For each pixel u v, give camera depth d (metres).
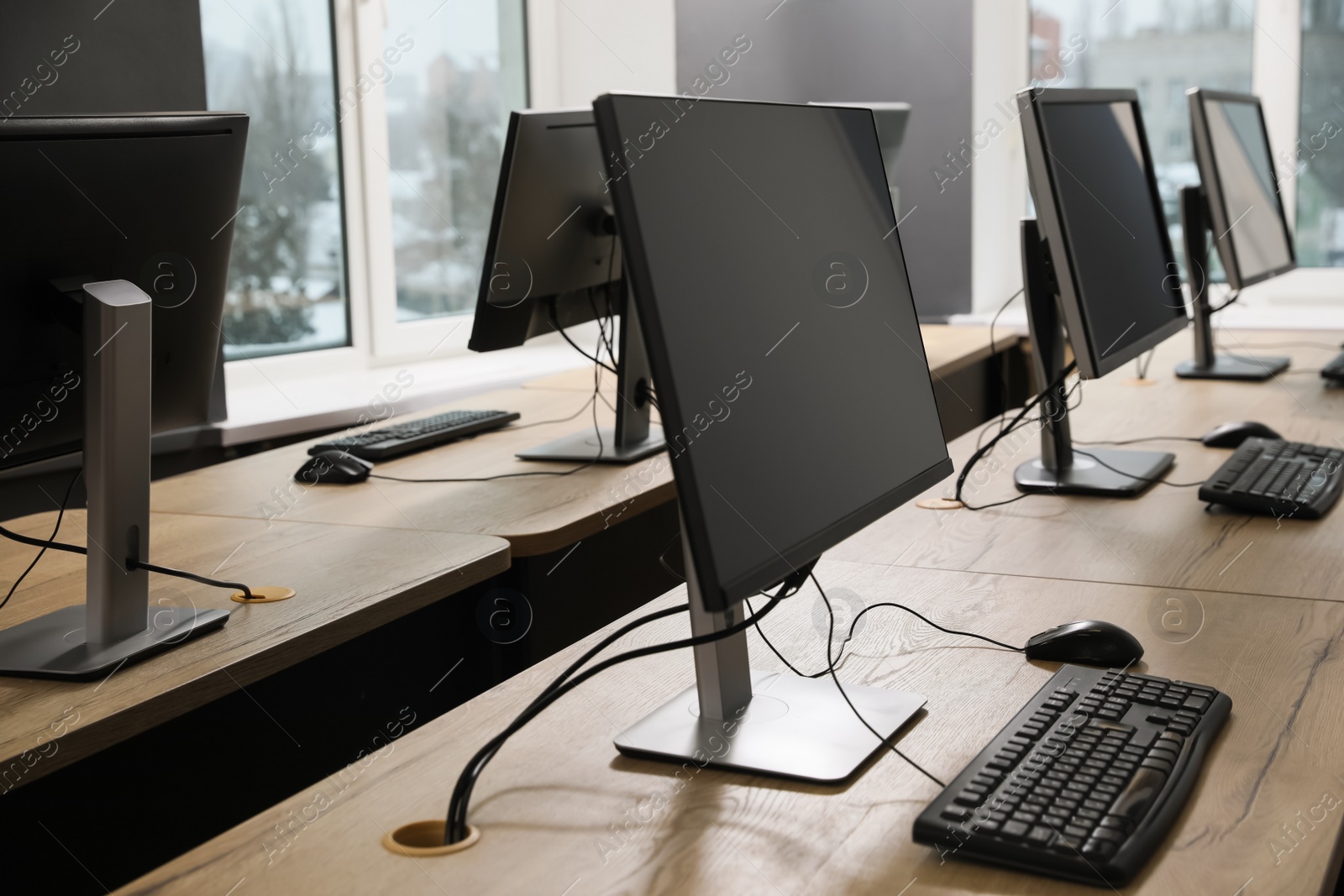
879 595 1.34
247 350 3.08
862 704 1.02
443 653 1.67
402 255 3.44
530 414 2.52
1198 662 1.11
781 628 1.24
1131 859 0.74
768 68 3.68
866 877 0.76
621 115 0.79
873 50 3.59
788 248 0.97
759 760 0.92
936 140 3.58
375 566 1.48
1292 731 0.95
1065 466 1.88
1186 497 1.75
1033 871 0.75
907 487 1.07
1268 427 2.08
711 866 0.78
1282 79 3.51
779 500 0.87
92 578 1.21
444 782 0.91
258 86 3.02
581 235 2.05
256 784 1.43
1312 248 3.63
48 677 1.14
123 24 2.38
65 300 1.17
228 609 1.33
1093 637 1.11
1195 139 2.54
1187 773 0.86
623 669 1.13
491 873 0.77
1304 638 1.16
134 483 1.21
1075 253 1.60
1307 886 0.72
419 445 2.19
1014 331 3.37
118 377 1.18
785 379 0.92
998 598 1.32
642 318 0.78
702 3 3.68
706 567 0.78
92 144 1.14
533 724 1.02
